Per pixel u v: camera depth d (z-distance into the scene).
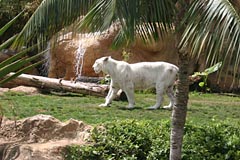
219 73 5.94
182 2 6.95
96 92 16.92
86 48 21.03
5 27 8.45
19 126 9.85
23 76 17.45
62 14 6.76
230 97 19.83
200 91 20.97
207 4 6.01
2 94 16.06
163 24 7.25
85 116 12.86
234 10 5.84
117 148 9.40
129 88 14.88
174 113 8.16
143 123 10.50
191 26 6.09
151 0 6.70
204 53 5.95
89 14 6.29
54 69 21.56
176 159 8.21
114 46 8.62
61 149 9.09
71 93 17.23
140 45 21.23
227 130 10.30
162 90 15.01
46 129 9.80
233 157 9.30
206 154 9.34
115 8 6.14
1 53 20.33
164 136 9.83
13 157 8.94
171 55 21.69
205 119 13.52
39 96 16.22
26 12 20.97
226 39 5.77
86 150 9.16
